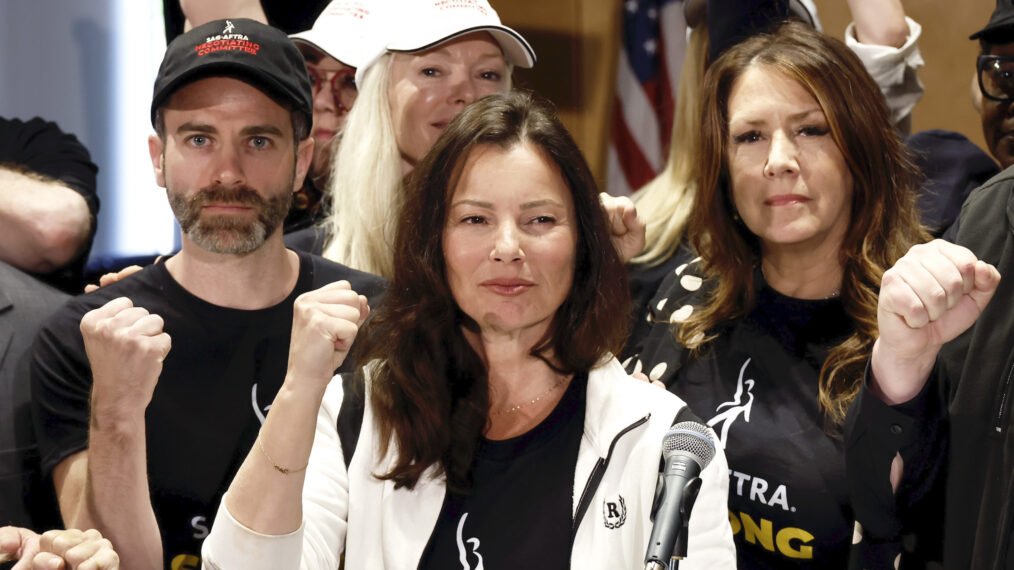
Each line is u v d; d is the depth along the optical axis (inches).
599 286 68.7
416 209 68.5
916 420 66.1
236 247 75.9
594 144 165.8
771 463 75.6
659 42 163.8
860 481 68.7
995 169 107.2
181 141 76.1
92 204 108.3
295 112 79.4
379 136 106.3
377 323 70.7
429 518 64.7
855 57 80.6
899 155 81.5
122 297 74.9
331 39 120.3
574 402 67.7
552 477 65.1
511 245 64.0
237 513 59.4
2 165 103.3
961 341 71.9
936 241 61.6
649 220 103.4
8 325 84.2
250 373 77.3
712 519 60.7
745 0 97.2
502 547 63.2
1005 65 99.6
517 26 164.6
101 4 159.5
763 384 79.5
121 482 67.7
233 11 114.4
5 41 154.4
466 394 67.9
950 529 70.3
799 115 78.6
